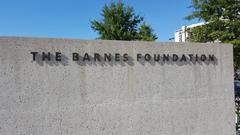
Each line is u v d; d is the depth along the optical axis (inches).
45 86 241.4
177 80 278.5
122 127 259.8
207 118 287.7
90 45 253.6
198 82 286.0
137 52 266.7
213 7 732.7
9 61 234.1
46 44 242.7
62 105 244.8
